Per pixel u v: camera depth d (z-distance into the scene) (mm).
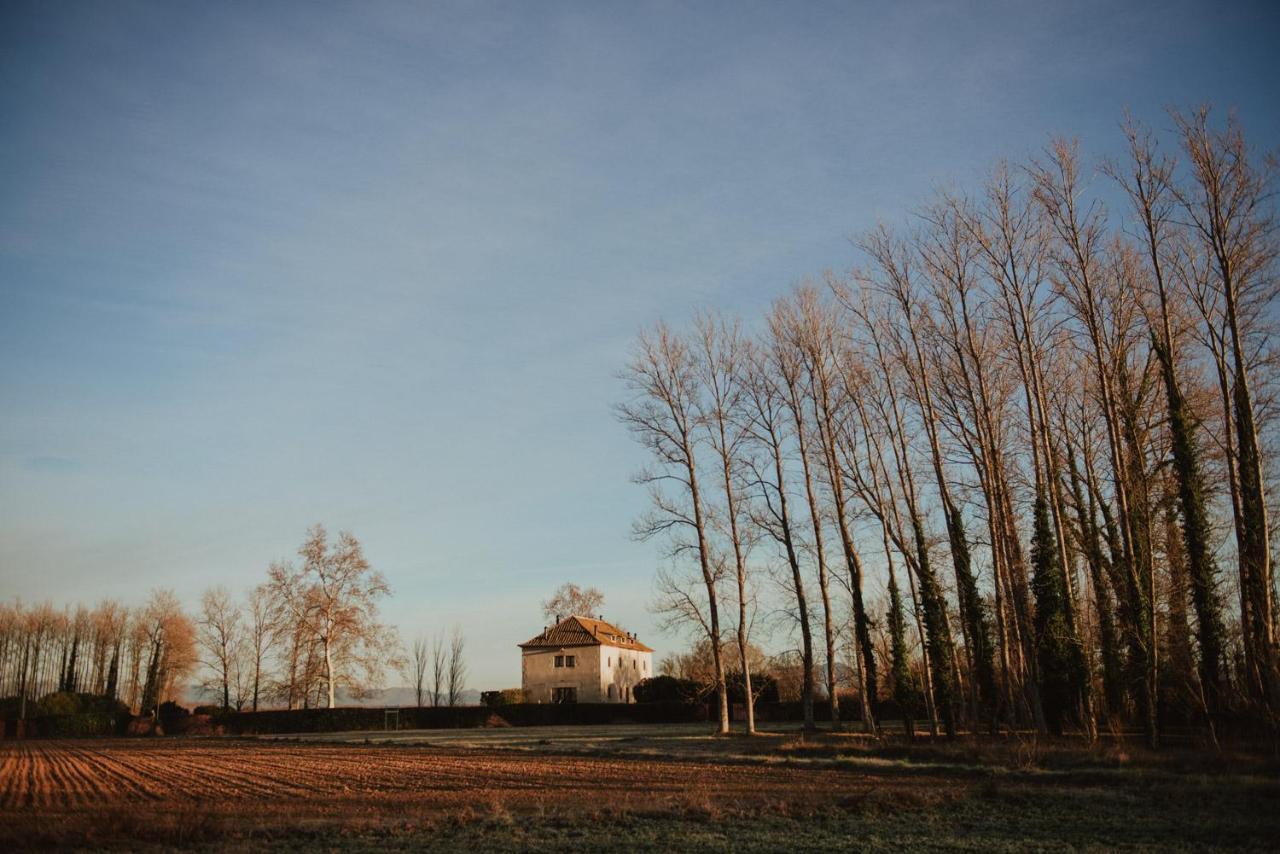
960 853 14773
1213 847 14875
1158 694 32656
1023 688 39281
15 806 24359
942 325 37594
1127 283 34344
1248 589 28031
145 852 16312
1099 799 20469
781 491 44938
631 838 16562
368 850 15906
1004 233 35094
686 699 77312
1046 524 36812
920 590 39500
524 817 19391
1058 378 41344
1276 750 25781
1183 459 31031
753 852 15062
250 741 59906
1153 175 30719
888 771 28422
